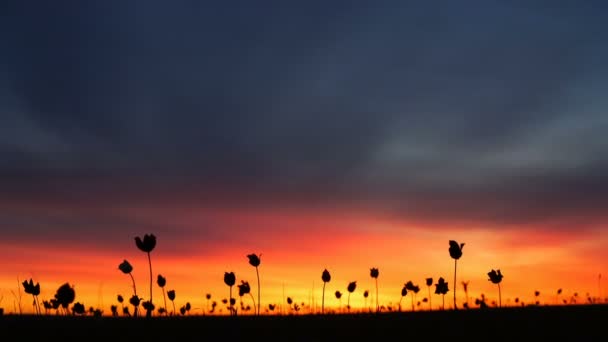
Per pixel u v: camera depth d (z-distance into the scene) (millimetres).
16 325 15258
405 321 16844
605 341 12953
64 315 17344
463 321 16438
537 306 21016
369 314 19750
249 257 17969
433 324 15930
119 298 18734
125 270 16953
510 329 14695
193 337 13930
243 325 16109
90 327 15141
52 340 13273
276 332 14766
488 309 19891
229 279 17875
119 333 14305
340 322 16922
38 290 15828
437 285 20391
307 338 13820
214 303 20547
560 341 13031
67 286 13625
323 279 19469
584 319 16312
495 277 19734
